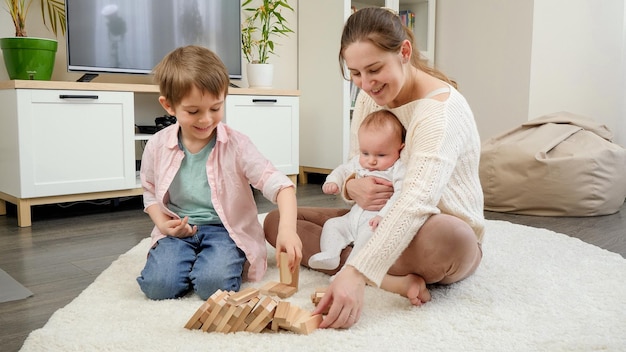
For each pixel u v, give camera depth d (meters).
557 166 2.29
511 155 2.41
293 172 3.10
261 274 1.34
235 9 3.07
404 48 1.08
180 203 1.37
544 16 3.26
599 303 1.17
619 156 2.38
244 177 1.35
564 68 3.21
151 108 2.96
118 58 2.64
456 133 1.11
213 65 1.20
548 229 2.09
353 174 1.43
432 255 1.10
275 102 2.96
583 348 0.94
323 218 1.47
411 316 1.08
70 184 2.27
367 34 1.03
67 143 2.25
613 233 2.02
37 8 2.58
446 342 0.96
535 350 0.93
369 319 1.06
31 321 1.14
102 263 1.61
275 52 3.49
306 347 0.93
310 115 3.53
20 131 2.12
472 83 3.63
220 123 1.35
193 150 1.35
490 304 1.16
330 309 1.00
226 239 1.31
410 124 1.16
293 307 1.04
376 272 1.01
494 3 3.47
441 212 1.21
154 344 0.95
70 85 2.23
